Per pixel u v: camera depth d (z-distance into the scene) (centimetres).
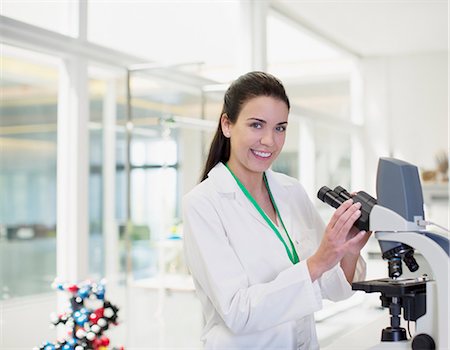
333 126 541
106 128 594
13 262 521
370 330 249
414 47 562
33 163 536
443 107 575
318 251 138
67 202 352
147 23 390
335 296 165
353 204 137
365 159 595
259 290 139
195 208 149
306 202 178
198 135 399
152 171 410
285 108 145
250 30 413
